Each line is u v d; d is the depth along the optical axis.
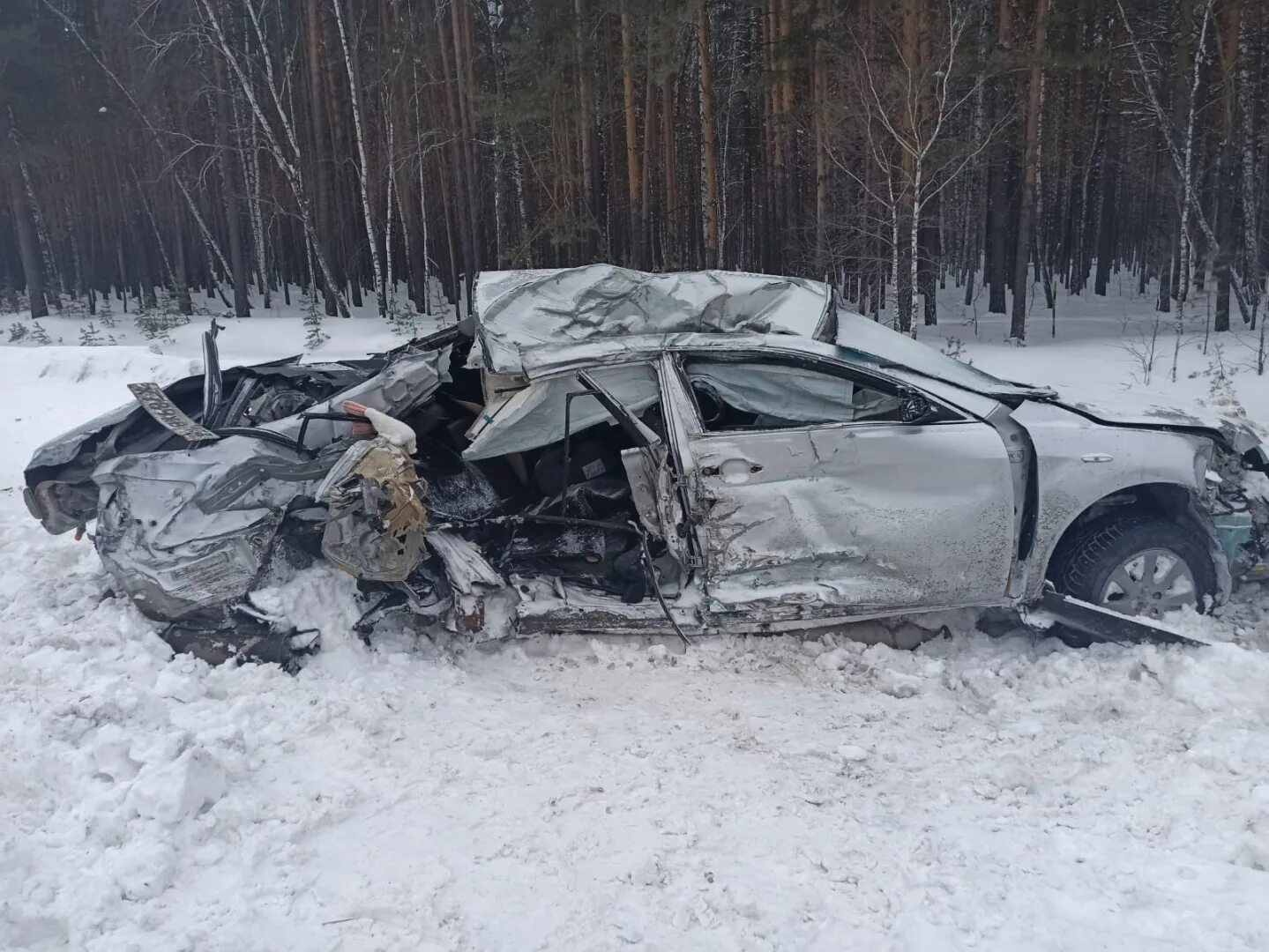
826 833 2.99
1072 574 4.39
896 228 18.28
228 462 4.24
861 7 18.94
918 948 2.43
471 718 3.81
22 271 52.09
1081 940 2.44
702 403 4.37
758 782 3.32
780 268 26.00
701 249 31.08
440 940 2.51
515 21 30.92
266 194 37.00
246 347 22.92
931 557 4.19
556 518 4.41
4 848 2.66
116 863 2.66
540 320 4.52
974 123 23.45
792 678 4.17
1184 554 4.41
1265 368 14.48
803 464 4.17
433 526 4.45
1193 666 3.84
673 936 2.51
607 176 31.00
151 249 46.03
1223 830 2.89
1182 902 2.58
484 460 4.70
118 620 4.25
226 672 3.95
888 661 4.24
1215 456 4.71
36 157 33.62
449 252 36.03
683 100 29.72
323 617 4.17
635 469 4.20
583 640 4.44
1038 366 16.86
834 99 19.47
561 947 2.48
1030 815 3.09
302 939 2.49
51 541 5.96
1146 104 26.62
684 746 3.59
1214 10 22.77
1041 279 37.50
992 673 4.14
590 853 2.89
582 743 3.61
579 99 25.89
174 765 3.00
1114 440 4.38
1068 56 19.92
